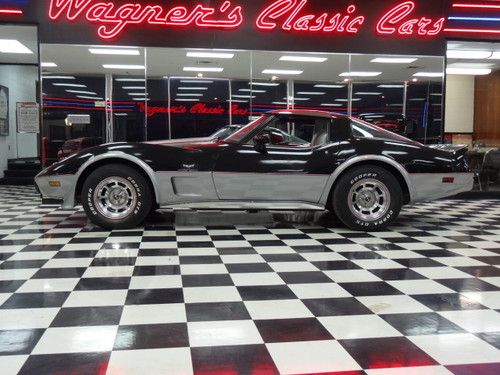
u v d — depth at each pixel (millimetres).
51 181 4297
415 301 2420
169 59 6930
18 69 11867
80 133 6879
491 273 2969
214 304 2350
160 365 1688
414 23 7184
